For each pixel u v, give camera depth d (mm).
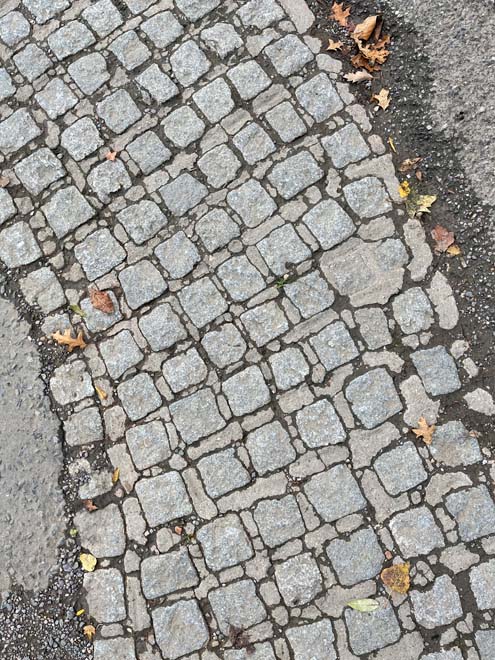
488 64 2137
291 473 2035
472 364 2055
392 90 2160
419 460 2021
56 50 2236
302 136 2154
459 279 2086
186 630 2000
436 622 1967
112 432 2088
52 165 2193
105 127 2197
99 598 2033
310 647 1973
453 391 2047
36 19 2252
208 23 2217
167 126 2186
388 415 2043
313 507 2020
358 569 1990
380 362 2062
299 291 2098
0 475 2084
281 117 2164
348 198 2125
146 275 2135
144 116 2195
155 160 2174
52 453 2088
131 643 2010
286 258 2113
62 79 2225
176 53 2211
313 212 2125
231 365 2084
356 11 2197
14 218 2188
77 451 2088
